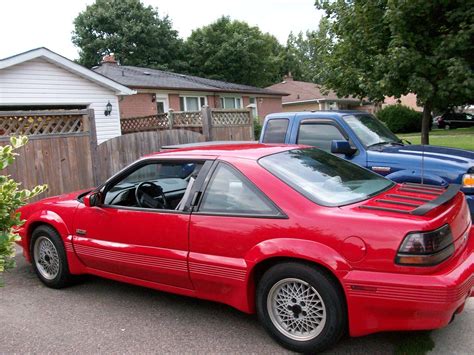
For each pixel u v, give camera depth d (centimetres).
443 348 344
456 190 363
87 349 366
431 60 808
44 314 438
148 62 4178
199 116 1355
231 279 364
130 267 427
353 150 641
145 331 394
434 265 300
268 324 356
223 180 387
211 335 382
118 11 4147
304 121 709
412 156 591
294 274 336
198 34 4338
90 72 1464
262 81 4591
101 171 973
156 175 452
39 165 832
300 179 374
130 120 1627
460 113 3522
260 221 351
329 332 328
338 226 321
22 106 1341
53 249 501
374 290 306
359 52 952
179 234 391
